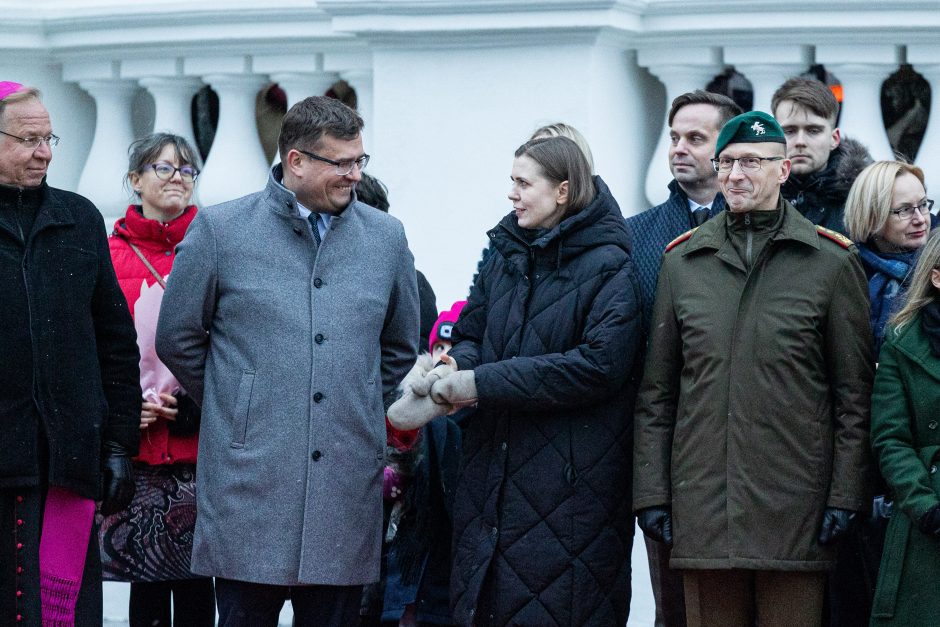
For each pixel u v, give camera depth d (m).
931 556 7.16
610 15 9.05
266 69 10.30
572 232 7.69
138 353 7.98
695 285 7.49
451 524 8.53
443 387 7.53
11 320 7.41
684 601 8.33
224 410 7.50
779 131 7.40
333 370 7.50
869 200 7.96
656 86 9.88
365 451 7.61
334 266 7.62
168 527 8.76
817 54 9.04
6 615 7.46
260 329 7.50
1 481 7.35
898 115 9.36
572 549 7.57
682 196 8.41
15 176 7.50
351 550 7.55
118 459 7.86
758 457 7.29
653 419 7.59
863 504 7.31
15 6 10.75
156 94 10.68
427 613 8.54
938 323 7.23
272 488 7.42
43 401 7.47
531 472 7.62
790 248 7.38
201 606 9.02
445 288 9.64
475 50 9.47
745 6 9.00
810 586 7.36
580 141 8.34
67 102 11.07
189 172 8.96
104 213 10.86
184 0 10.27
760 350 7.30
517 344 7.72
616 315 7.54
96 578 7.88
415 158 9.67
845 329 7.32
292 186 7.64
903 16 8.75
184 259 7.60
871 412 7.33
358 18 9.56
